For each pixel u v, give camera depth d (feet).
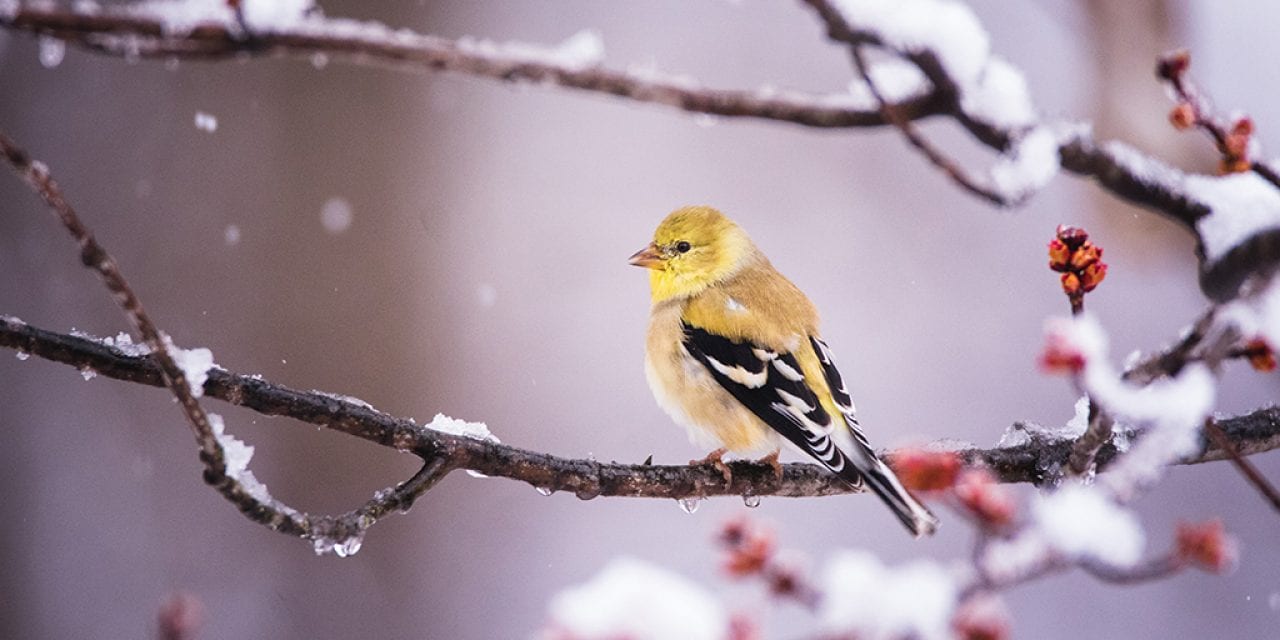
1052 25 43.04
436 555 43.34
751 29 55.16
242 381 18.19
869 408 47.01
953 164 13.51
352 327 45.96
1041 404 46.98
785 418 25.20
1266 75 38.68
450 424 20.04
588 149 52.70
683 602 11.30
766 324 26.53
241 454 16.34
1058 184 50.06
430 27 49.88
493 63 12.37
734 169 53.11
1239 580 41.16
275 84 47.75
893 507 22.72
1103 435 17.07
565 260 48.80
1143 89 37.81
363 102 48.21
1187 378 13.56
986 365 48.19
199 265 45.50
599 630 11.09
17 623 42.73
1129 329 45.50
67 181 46.32
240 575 42.65
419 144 48.60
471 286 47.83
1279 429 20.53
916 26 13.51
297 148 47.39
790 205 52.16
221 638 40.86
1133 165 14.64
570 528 43.75
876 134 53.21
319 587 42.45
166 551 43.04
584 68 12.69
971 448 21.27
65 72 47.44
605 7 54.39
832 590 11.88
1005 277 50.29
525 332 47.39
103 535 43.34
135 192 46.24
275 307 45.65
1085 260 14.84
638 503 44.62
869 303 49.73
